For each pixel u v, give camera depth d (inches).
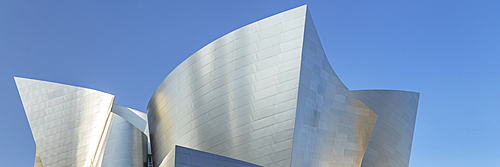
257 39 839.7
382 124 1104.2
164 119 1081.4
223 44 892.6
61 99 1196.5
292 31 807.1
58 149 1133.1
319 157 813.2
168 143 1045.8
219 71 889.5
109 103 1141.1
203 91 919.7
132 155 1053.8
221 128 867.4
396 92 1203.9
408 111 1235.2
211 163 620.1
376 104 1117.1
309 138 799.1
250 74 836.6
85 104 1176.2
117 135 1074.1
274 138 787.4
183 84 990.4
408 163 1187.9
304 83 796.6
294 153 766.5
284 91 792.3
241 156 820.6
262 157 793.6
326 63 866.8
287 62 799.1
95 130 1122.0
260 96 817.5
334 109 863.7
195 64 956.0
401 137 1166.3
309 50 814.5
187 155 593.3
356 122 901.2
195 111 936.9
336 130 857.5
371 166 1023.0
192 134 939.3
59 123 1166.3
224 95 872.9
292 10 820.6
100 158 1035.9
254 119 818.2
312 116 810.2
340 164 847.1
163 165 644.1
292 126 771.4
